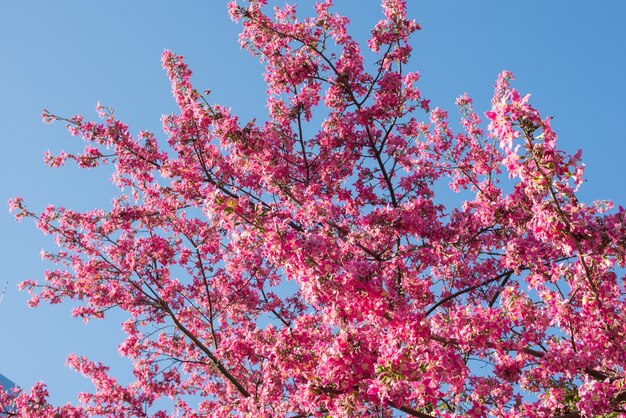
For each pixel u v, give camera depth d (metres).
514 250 8.21
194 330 12.79
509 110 5.25
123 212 11.94
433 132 11.94
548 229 5.79
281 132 11.08
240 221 6.23
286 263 5.95
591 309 6.55
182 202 11.71
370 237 9.49
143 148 11.34
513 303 6.80
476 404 7.04
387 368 5.55
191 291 12.62
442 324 6.61
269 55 10.94
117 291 12.19
